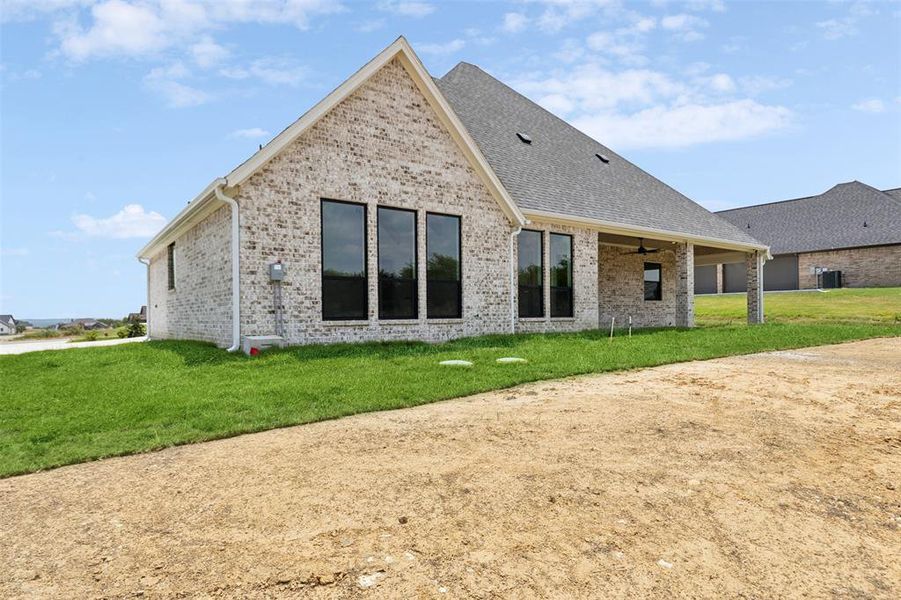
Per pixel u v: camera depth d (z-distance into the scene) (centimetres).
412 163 1288
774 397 699
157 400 666
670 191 2212
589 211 1638
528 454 460
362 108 1209
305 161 1127
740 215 4356
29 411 647
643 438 509
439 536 314
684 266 1909
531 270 1577
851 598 255
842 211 3734
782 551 300
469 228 1392
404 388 725
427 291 1322
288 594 256
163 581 269
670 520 336
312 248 1135
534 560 288
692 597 255
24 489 402
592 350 1117
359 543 306
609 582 267
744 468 429
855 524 333
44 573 279
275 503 364
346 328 1181
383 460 448
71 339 2695
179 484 403
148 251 1866
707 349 1202
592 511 348
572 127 2217
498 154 1644
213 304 1199
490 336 1361
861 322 2238
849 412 616
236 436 534
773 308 2819
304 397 674
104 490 395
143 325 2847
